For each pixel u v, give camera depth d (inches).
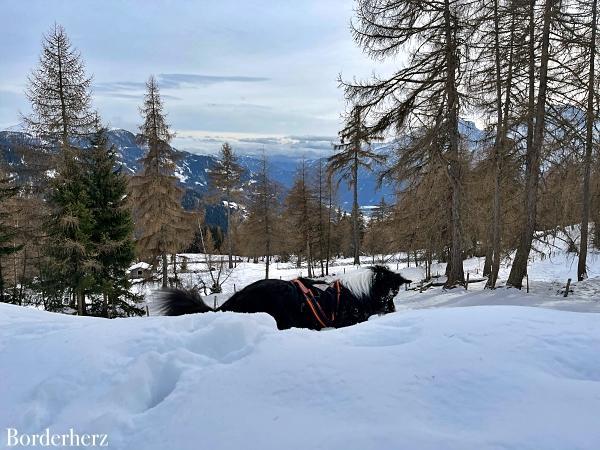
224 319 156.4
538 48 621.9
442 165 673.0
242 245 1711.4
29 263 889.5
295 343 141.3
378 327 159.2
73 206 765.3
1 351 154.7
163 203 1015.6
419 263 1425.9
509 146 674.8
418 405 106.6
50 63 789.2
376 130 697.0
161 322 164.7
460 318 159.8
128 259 853.8
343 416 103.5
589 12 615.2
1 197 792.9
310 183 1409.9
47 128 792.9
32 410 118.3
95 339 153.5
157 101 1002.7
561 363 126.6
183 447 98.7
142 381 127.5
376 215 1428.4
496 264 704.4
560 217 791.7
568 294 618.2
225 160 1622.8
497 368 121.9
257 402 111.4
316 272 1488.7
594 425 96.0
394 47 663.8
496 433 94.2
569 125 604.4
